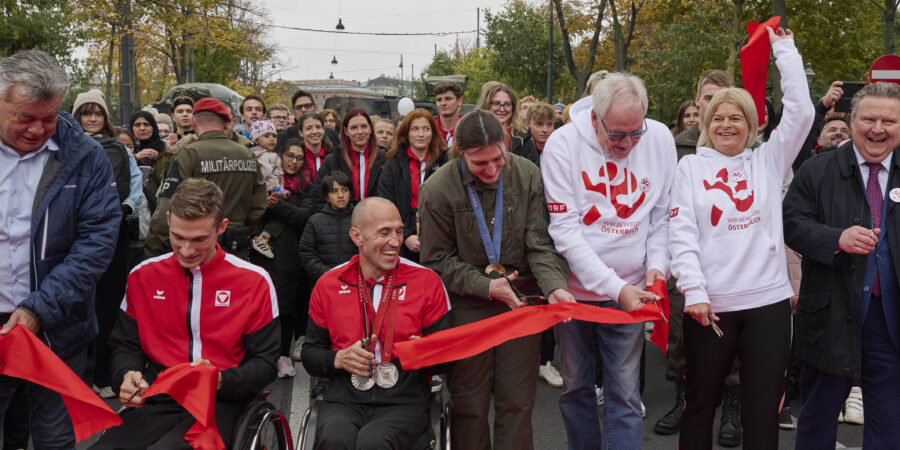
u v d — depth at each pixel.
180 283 3.21
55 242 3.04
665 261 3.43
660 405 5.20
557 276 3.28
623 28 31.09
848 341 3.33
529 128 6.04
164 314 3.21
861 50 27.94
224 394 3.06
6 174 2.95
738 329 3.33
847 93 4.90
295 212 5.83
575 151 3.37
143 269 3.24
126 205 5.04
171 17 27.81
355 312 3.35
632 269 3.43
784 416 4.73
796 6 26.73
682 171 3.42
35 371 2.87
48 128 2.90
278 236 5.82
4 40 27.19
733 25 27.47
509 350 3.35
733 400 4.56
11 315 2.94
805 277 3.55
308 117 6.48
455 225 3.35
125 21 24.47
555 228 3.38
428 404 3.33
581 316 3.14
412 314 3.34
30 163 3.00
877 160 3.36
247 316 3.22
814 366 3.47
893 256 3.27
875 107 3.27
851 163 3.39
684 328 3.45
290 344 6.29
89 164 3.13
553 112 5.91
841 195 3.42
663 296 3.23
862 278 3.30
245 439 2.91
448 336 3.14
